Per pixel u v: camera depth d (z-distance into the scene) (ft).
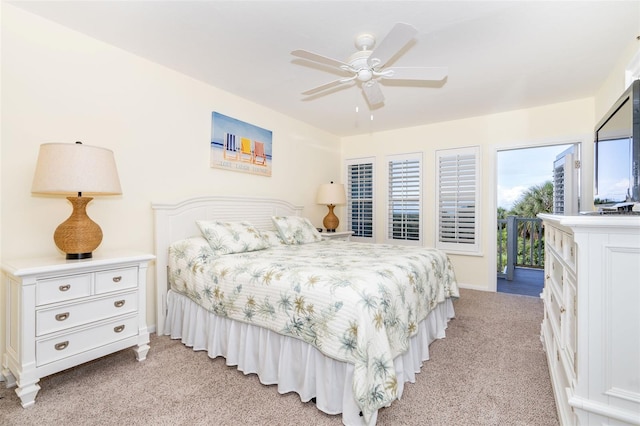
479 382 6.11
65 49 7.03
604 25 6.71
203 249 8.07
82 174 5.90
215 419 4.98
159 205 8.54
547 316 6.86
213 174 10.39
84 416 5.04
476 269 13.50
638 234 3.27
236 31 7.11
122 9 6.35
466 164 13.60
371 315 4.93
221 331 7.04
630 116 5.23
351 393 4.85
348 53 8.04
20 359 5.31
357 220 16.74
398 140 15.47
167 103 9.04
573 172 11.69
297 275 5.92
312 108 12.42
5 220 6.26
